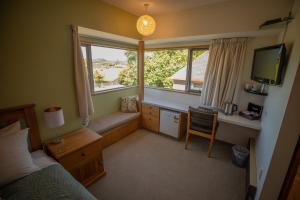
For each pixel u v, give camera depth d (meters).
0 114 1.51
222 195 1.79
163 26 2.85
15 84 1.61
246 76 2.55
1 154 1.24
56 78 1.96
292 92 1.15
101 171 2.05
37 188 1.17
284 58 1.44
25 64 1.66
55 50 1.89
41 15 1.70
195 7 2.46
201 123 2.45
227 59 2.56
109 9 2.41
